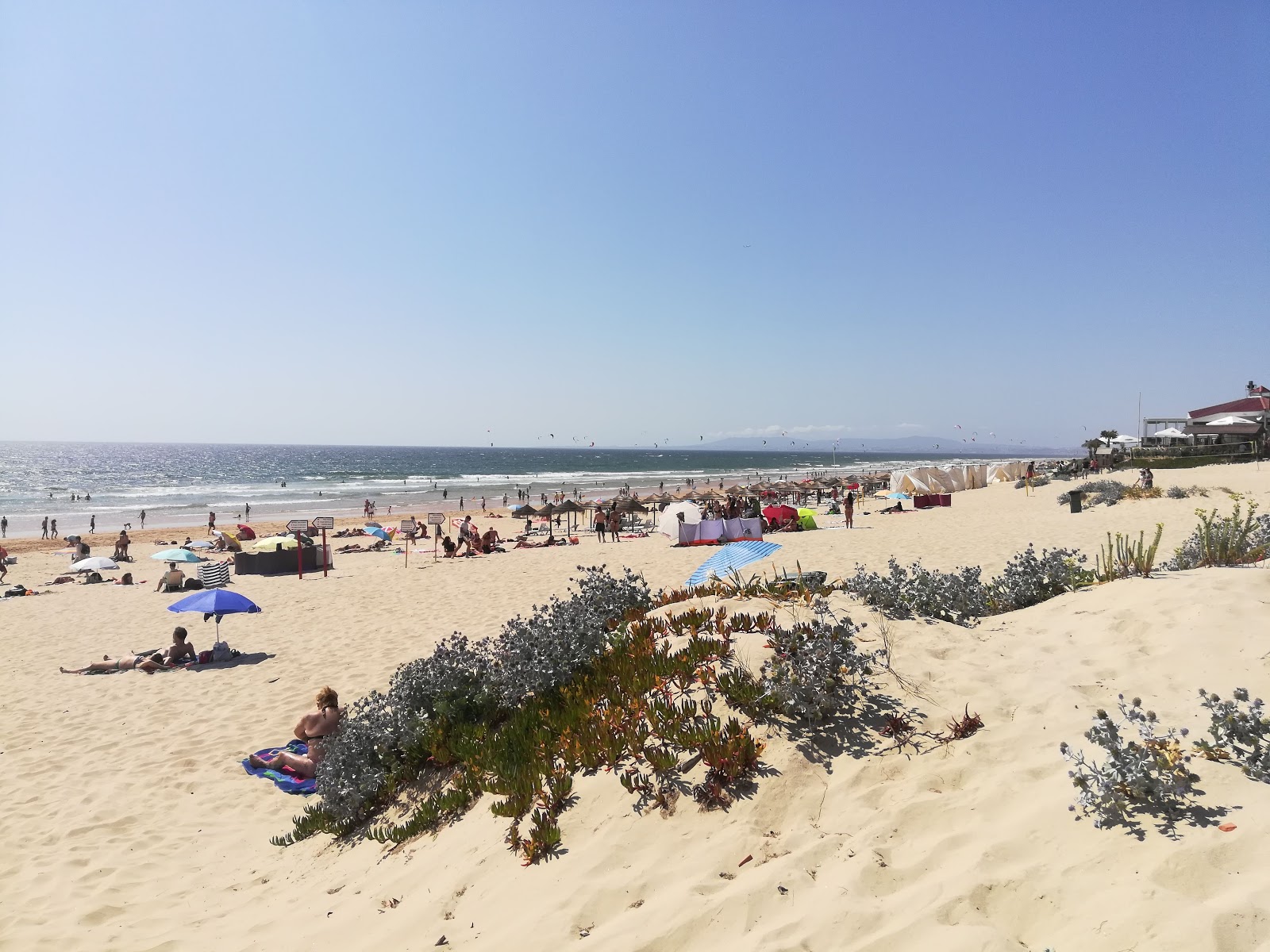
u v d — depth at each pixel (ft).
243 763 25.25
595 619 21.81
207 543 103.55
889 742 14.05
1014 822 10.96
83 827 20.80
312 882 16.15
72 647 44.14
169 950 14.02
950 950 8.57
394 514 162.71
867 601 22.02
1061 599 22.88
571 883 12.08
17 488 243.40
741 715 15.15
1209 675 15.29
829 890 10.23
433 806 16.88
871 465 516.32
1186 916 8.07
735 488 155.12
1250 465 113.29
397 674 21.83
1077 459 149.89
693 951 9.84
